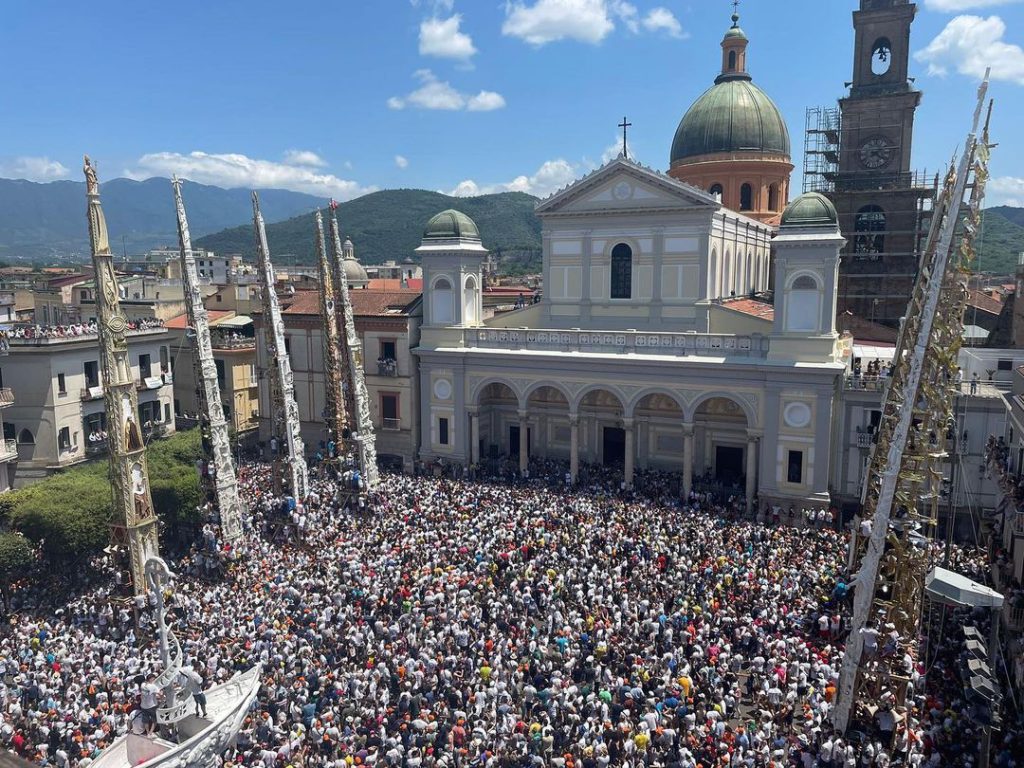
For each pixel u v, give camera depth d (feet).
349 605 113.39
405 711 88.22
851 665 83.41
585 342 185.06
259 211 164.55
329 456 184.85
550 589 116.78
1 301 212.84
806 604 110.73
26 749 83.30
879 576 87.81
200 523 152.76
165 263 407.64
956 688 95.30
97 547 135.54
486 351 193.06
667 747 81.10
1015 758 79.77
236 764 78.13
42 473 183.52
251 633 105.19
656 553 129.39
